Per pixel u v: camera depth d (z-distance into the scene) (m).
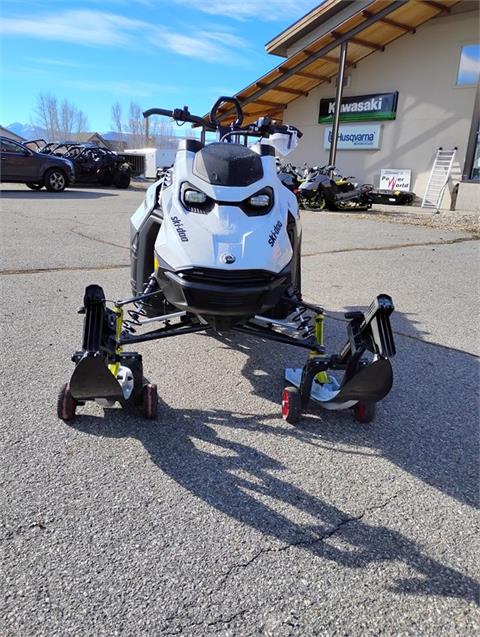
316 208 14.58
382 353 2.54
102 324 2.54
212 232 2.71
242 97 19.38
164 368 3.64
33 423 2.81
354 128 18.62
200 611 1.74
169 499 2.28
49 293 5.19
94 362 2.43
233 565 1.95
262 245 2.73
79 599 1.76
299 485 2.43
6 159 15.84
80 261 6.66
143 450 2.62
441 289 6.10
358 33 15.53
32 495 2.25
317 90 19.80
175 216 2.85
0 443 2.61
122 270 6.27
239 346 4.08
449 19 15.62
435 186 16.44
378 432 2.93
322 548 2.06
